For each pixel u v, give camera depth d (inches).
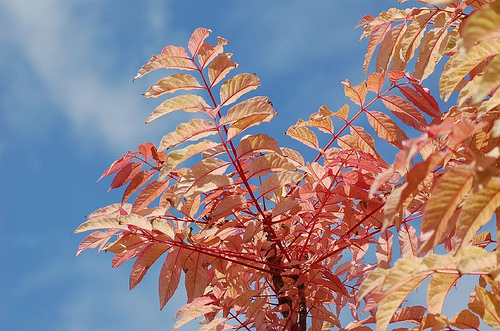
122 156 95.6
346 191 93.6
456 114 87.2
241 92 89.2
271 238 96.1
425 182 88.4
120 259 96.7
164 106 88.4
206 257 96.0
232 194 95.7
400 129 93.0
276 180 90.4
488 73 69.9
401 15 97.7
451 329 79.0
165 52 90.0
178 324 96.2
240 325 94.4
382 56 98.2
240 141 88.8
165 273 95.0
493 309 78.5
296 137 93.6
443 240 87.5
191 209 94.8
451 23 92.5
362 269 101.0
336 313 101.0
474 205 72.9
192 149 88.4
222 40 89.7
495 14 69.0
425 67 95.0
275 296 95.8
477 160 70.6
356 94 92.6
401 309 87.1
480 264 74.0
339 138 93.5
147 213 93.1
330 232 98.2
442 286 77.6
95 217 95.3
